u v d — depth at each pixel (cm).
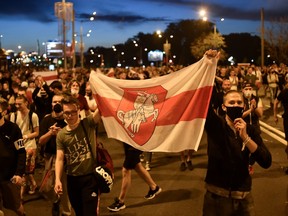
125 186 688
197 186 821
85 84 1231
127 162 690
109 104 525
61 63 5731
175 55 10362
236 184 416
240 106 416
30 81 1808
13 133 559
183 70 486
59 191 505
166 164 1016
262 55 4841
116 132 520
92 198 504
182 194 771
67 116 506
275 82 2350
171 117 486
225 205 420
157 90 502
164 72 2436
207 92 463
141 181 867
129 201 738
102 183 505
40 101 1029
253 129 428
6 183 558
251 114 829
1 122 557
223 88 931
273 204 702
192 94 471
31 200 759
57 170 507
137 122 509
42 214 689
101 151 528
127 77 1741
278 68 3153
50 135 613
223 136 419
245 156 417
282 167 950
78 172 508
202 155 1102
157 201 734
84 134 512
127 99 520
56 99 650
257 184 820
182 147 477
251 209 425
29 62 8506
